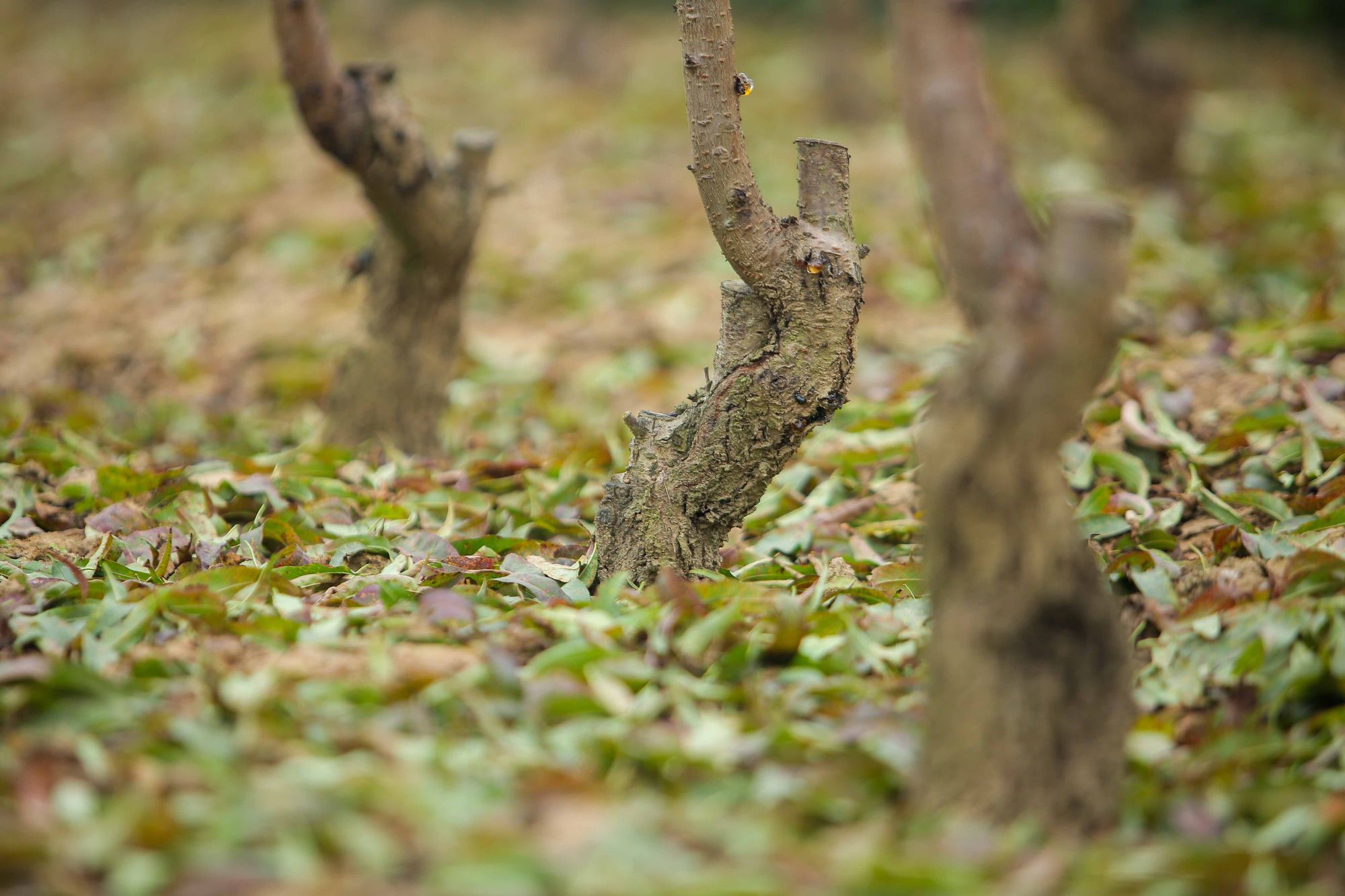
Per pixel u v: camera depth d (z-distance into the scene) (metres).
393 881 1.98
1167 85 8.52
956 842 2.12
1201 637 2.91
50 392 5.77
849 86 10.92
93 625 2.91
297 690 2.57
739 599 2.97
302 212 8.86
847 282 3.02
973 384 2.20
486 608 3.09
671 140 10.48
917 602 3.23
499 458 4.97
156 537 3.67
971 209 2.72
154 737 2.35
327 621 3.00
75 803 2.08
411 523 4.01
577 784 2.20
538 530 4.05
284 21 4.00
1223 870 2.05
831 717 2.66
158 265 8.24
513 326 7.00
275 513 4.03
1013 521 2.19
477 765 2.32
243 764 2.25
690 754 2.36
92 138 11.49
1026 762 2.20
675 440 3.25
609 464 4.71
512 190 4.89
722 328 3.20
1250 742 2.54
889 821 2.24
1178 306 6.18
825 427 4.79
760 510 4.16
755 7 16.75
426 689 2.58
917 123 2.81
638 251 7.92
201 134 11.12
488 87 12.28
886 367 6.01
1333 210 7.68
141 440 5.41
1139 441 4.22
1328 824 2.14
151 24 16.70
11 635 2.85
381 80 4.34
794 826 2.23
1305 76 13.09
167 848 2.01
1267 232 7.53
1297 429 4.05
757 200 2.98
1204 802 2.30
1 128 12.40
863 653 2.91
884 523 3.92
